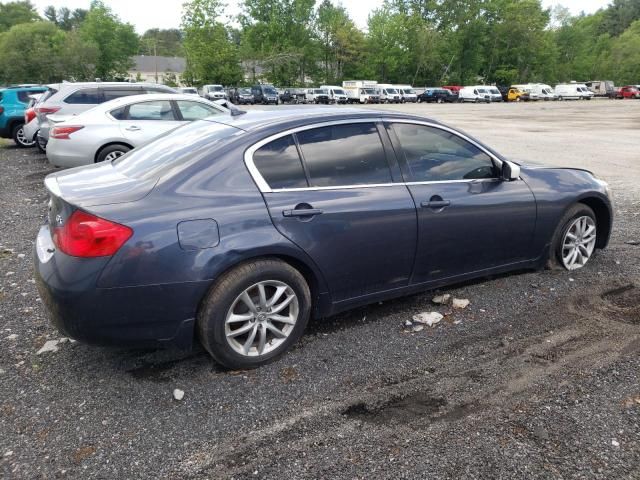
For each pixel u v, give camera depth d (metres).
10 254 5.49
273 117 3.52
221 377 3.16
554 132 20.56
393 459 2.45
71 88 11.24
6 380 3.11
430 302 4.24
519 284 4.56
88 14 87.44
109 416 2.78
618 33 131.00
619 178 9.98
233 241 2.99
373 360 3.36
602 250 5.52
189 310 2.94
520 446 2.53
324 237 3.31
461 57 86.62
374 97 58.16
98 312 2.77
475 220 4.00
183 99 9.45
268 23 77.12
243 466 2.41
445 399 2.93
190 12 65.19
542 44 88.31
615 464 2.40
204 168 3.10
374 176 3.62
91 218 2.76
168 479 2.34
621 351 3.43
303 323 3.39
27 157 13.05
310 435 2.63
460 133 4.12
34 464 2.42
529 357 3.38
